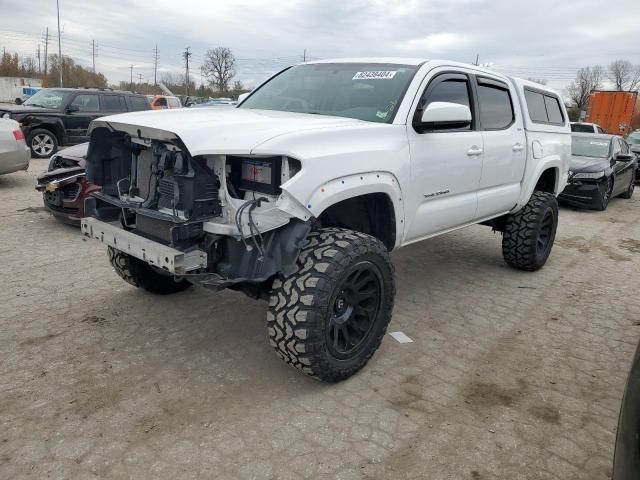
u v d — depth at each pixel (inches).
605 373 141.1
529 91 214.5
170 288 178.5
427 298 192.5
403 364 141.7
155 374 131.3
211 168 114.9
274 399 122.4
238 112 143.9
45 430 108.3
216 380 129.6
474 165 170.2
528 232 214.2
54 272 199.9
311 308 113.3
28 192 352.2
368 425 114.0
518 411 121.7
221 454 103.2
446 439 110.4
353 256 118.6
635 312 186.2
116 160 134.0
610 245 295.3
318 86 165.9
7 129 356.5
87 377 128.6
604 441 112.0
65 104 549.6
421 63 158.9
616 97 966.4
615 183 440.5
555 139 229.5
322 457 103.4
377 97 150.3
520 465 103.7
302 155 111.7
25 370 130.5
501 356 148.7
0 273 197.2
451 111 142.1
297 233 113.0
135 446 104.7
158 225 119.0
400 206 139.9
